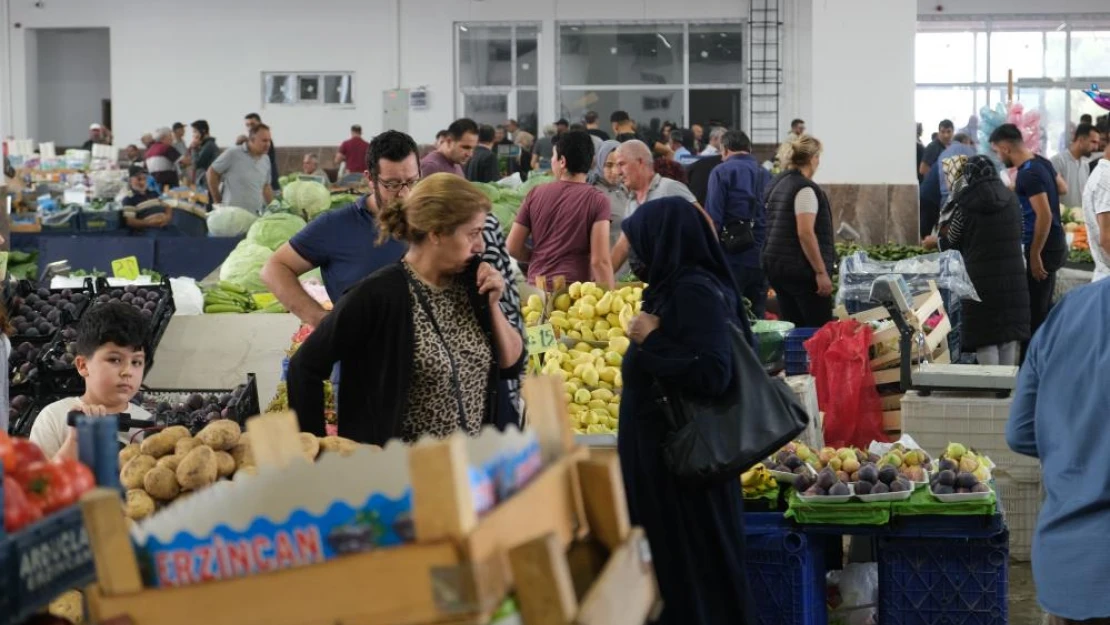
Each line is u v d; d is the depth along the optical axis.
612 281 6.62
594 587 1.97
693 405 3.88
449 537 1.74
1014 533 5.90
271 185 15.29
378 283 3.54
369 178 4.46
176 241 11.10
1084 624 3.19
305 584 1.81
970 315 7.89
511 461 1.98
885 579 4.48
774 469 4.63
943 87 26.48
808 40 22.94
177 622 1.87
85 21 24.30
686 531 3.93
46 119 27.58
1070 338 3.27
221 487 1.99
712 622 3.94
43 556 1.87
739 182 8.94
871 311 6.69
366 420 3.63
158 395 5.07
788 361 7.14
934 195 15.52
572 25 23.50
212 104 23.86
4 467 2.00
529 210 6.82
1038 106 26.23
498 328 3.64
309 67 23.67
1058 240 9.22
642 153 7.87
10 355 5.81
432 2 23.39
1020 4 25.66
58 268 7.56
